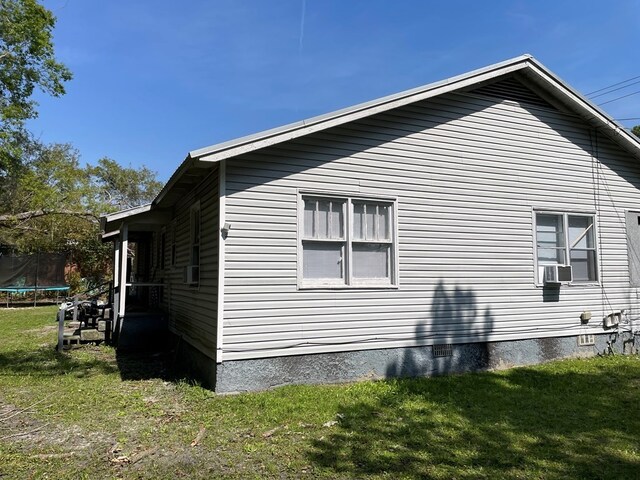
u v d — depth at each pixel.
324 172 6.86
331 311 6.76
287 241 6.54
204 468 3.91
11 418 5.35
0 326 14.73
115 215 9.36
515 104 8.62
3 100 19.91
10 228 22.45
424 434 4.73
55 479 3.70
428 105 7.76
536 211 8.66
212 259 6.60
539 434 4.77
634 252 9.73
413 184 7.52
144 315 10.44
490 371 7.75
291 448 4.33
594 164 9.42
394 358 7.17
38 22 19.42
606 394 6.34
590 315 8.98
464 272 7.84
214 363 6.20
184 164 6.30
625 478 3.75
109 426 5.02
